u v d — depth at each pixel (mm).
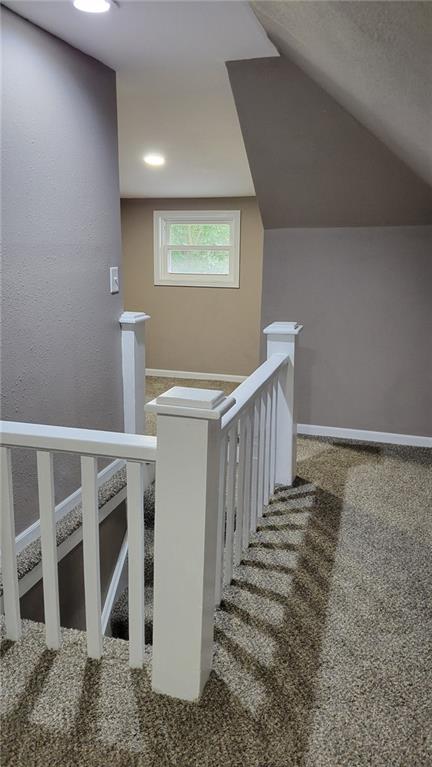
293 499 2707
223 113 3213
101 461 2807
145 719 1376
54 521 1512
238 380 5930
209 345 5953
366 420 3701
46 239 2244
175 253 5922
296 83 2684
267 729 1355
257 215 5523
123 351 2975
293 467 2918
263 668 1560
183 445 1307
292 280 3654
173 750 1295
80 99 2422
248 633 1712
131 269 6000
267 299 3727
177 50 2436
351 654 1629
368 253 3482
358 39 1367
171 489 1335
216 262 5820
